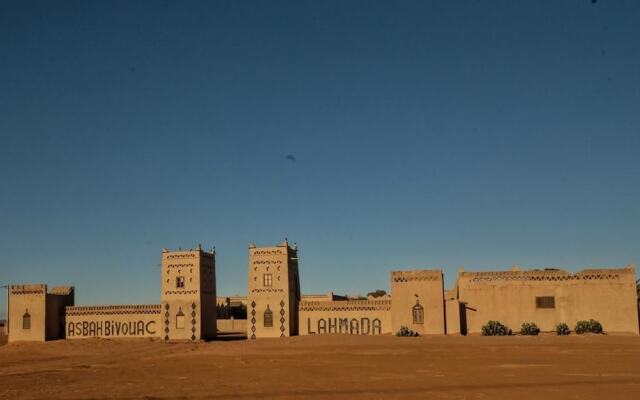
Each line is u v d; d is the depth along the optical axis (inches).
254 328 2716.5
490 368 1587.1
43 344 2755.9
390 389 1272.1
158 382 1461.6
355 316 2662.4
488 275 2571.4
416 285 2568.9
